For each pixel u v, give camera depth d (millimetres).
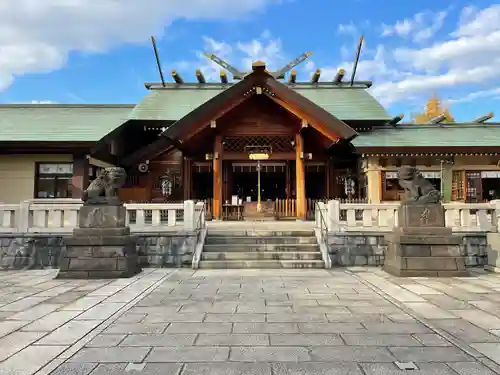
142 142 17828
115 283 7242
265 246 9906
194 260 9133
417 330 4453
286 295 6242
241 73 15164
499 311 5242
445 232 8117
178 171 17484
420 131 16625
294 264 9031
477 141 15398
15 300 5898
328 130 13742
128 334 4332
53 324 4676
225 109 13719
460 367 3447
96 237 7930
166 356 3709
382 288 6734
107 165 16219
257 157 15305
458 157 15703
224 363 3549
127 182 17469
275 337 4234
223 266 9070
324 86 19562
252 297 6105
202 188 18000
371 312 5215
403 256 8016
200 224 10680
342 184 17312
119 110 17672
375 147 14844
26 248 9508
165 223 10680
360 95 18422
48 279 7734
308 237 10328
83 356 3707
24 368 3432
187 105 17547
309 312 5219
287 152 15516
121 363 3547
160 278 7777
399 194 15492
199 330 4473
